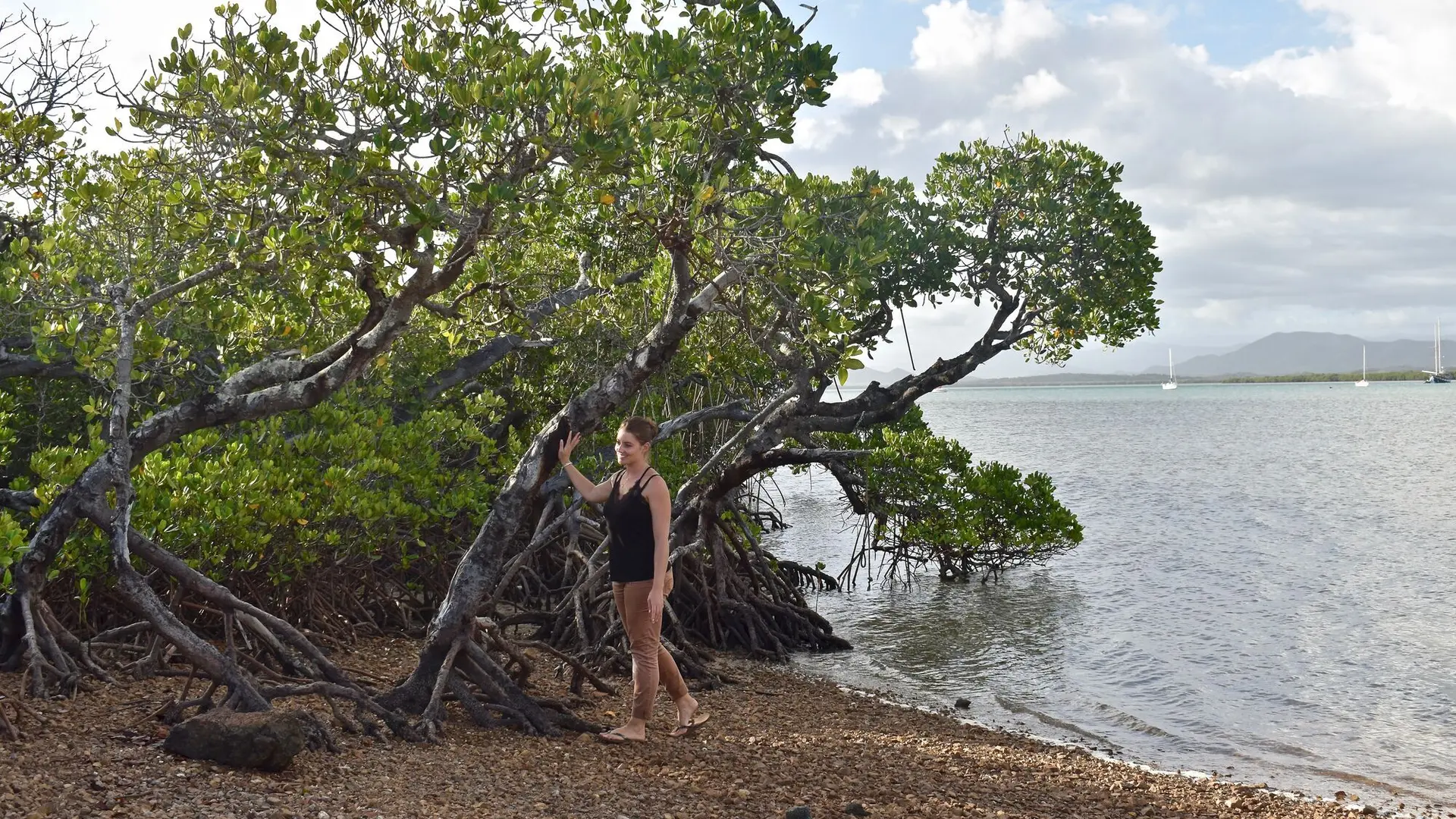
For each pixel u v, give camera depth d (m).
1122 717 11.33
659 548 6.86
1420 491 39.12
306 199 7.20
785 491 41.31
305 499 9.31
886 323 16.25
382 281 8.05
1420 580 20.53
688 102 8.63
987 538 19.58
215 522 8.08
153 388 10.56
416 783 5.65
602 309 14.74
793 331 8.94
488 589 7.36
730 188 8.45
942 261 16.27
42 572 6.57
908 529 19.41
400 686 7.18
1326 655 14.34
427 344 13.39
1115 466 52.16
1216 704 11.91
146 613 6.19
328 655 9.50
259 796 5.01
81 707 6.30
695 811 5.72
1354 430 89.94
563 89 6.95
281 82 7.20
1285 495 37.88
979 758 8.54
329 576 10.62
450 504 11.21
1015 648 14.85
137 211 9.03
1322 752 10.13
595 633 11.41
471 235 7.16
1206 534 27.70
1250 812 7.56
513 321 9.16
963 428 97.94
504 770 6.12
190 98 7.45
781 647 13.96
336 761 5.85
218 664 6.19
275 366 7.56
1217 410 152.88
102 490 6.51
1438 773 9.48
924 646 14.96
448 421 11.91
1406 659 14.08
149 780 5.03
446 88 7.12
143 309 7.34
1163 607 17.91
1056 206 16.02
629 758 6.76
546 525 12.75
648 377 7.72
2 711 5.57
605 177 7.70
